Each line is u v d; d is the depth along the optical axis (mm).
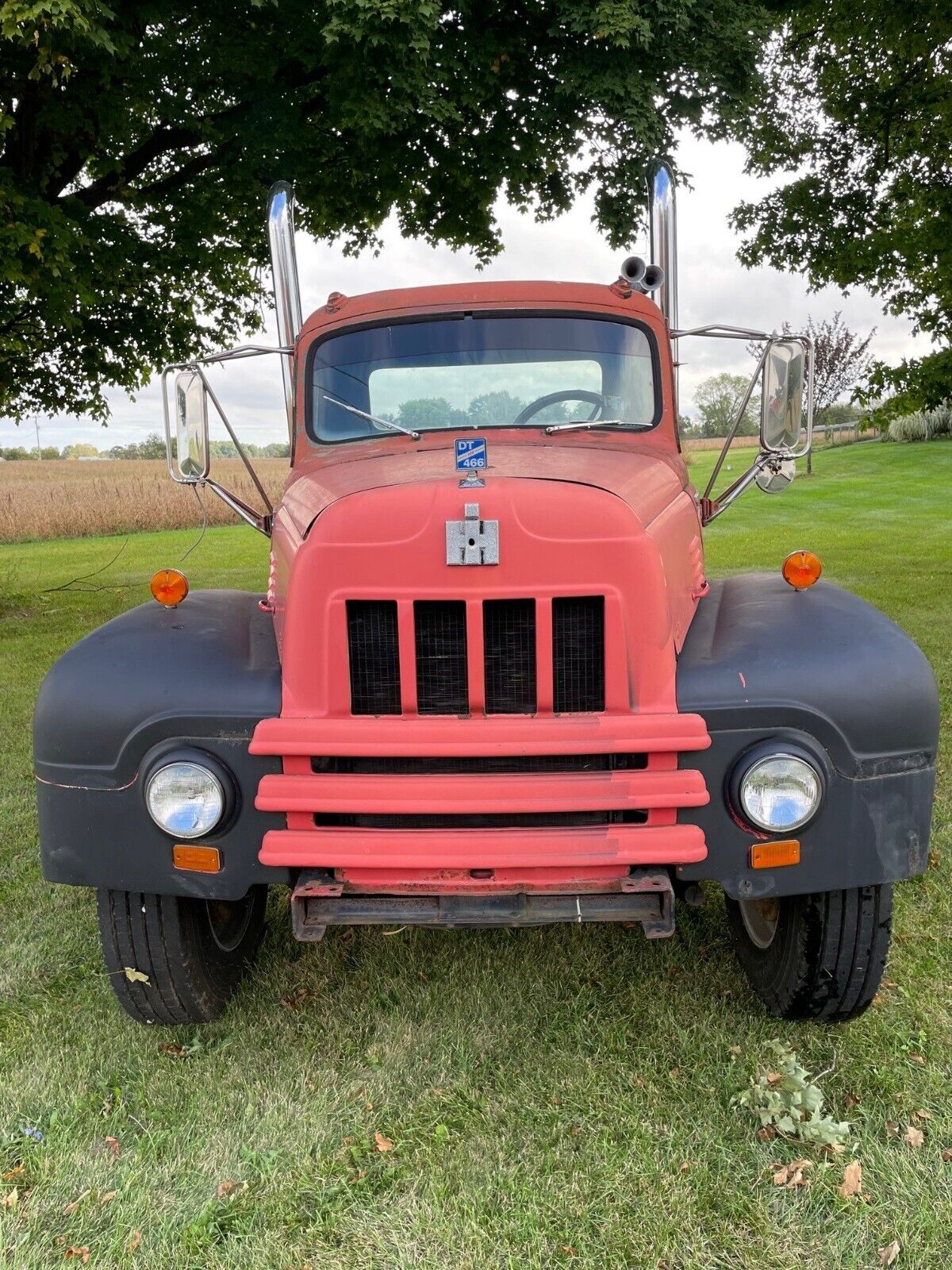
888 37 9938
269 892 3982
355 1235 2217
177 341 11859
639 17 7352
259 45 8672
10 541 25203
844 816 2393
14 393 12211
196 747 2443
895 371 10219
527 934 3578
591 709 2432
